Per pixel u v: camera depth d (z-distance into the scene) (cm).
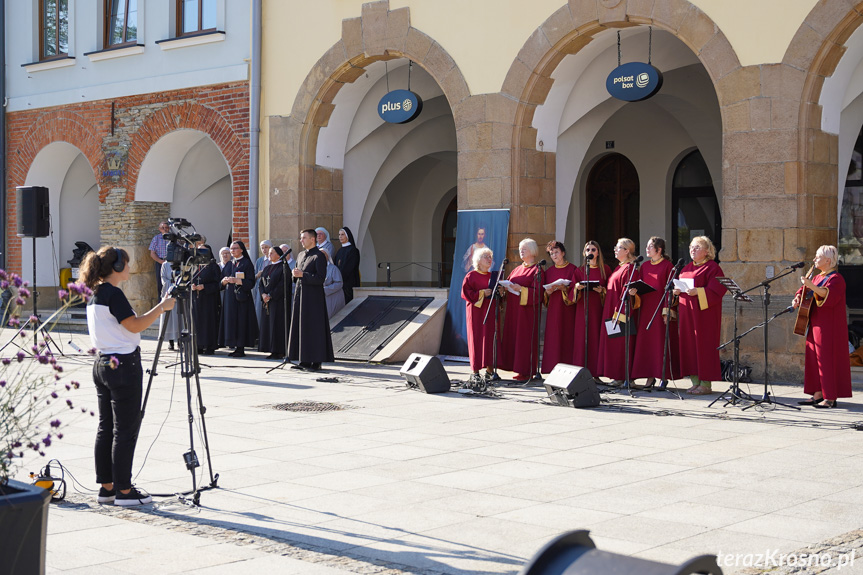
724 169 1194
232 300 1573
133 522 574
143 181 1889
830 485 662
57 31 2027
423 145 1934
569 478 686
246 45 1698
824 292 992
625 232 2011
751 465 729
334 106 1647
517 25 1377
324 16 1595
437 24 1459
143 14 1850
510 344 1247
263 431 881
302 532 551
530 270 1238
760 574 470
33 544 395
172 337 1605
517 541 531
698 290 1089
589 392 1025
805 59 1130
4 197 2114
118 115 1900
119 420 609
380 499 627
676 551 510
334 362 1468
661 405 1035
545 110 1416
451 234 2500
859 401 1053
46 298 2159
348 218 1742
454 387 1177
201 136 1870
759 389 1120
